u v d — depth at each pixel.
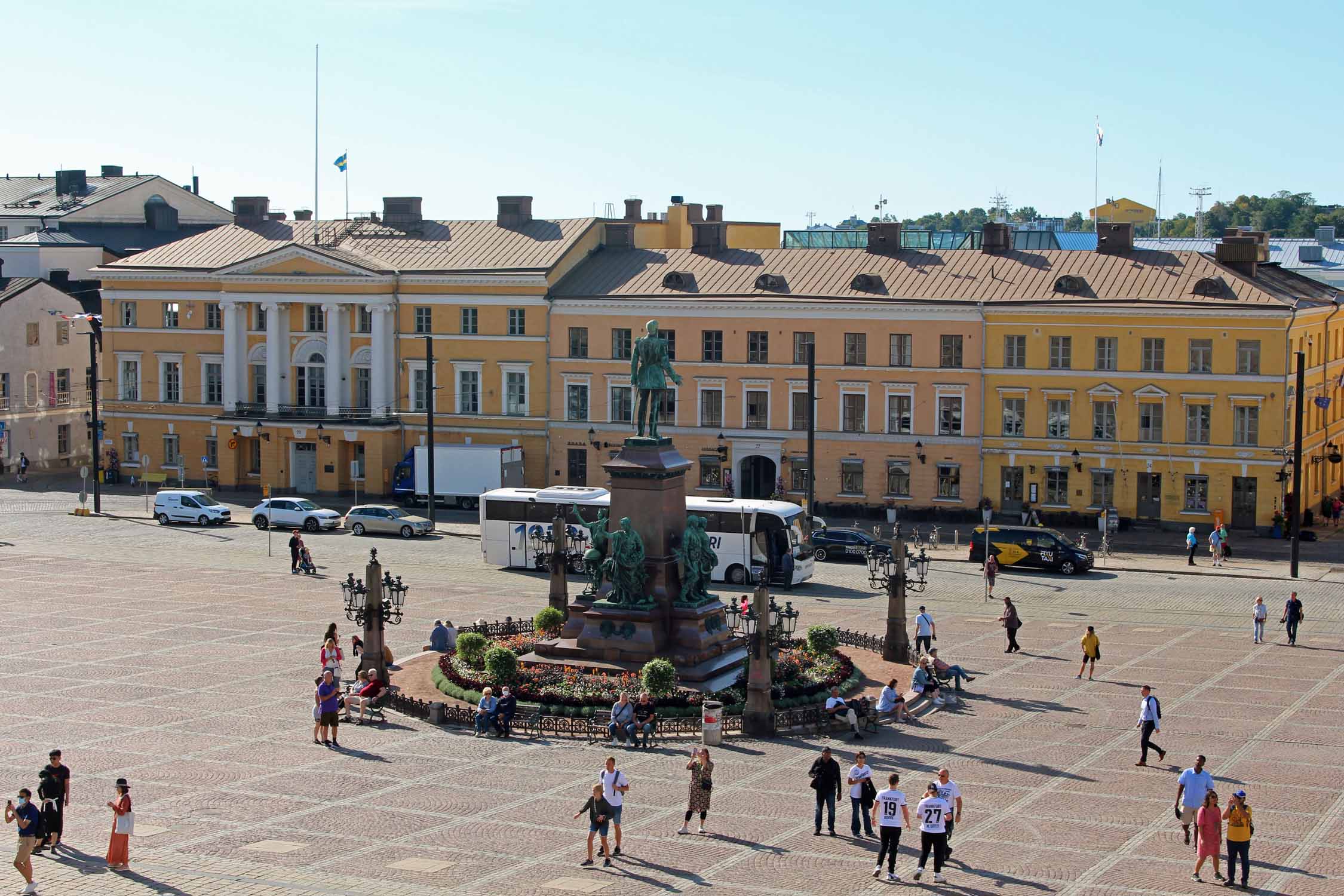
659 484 55.81
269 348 118.25
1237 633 67.56
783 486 106.94
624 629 55.69
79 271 150.25
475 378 114.75
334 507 112.31
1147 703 46.44
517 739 49.84
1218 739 49.34
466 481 108.50
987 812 41.62
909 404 104.19
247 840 38.59
